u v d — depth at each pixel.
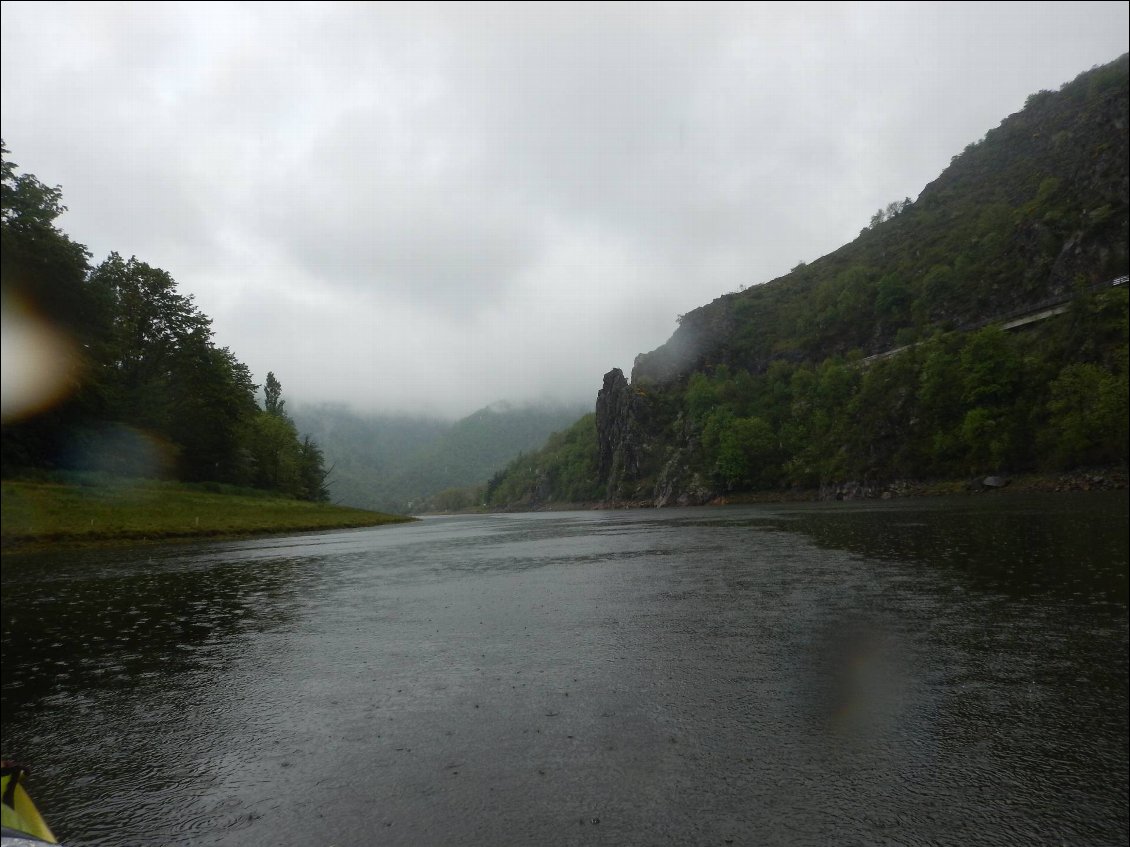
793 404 131.25
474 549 29.44
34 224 36.94
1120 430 62.62
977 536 22.73
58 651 10.11
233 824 4.41
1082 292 79.44
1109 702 6.46
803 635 9.45
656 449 166.25
